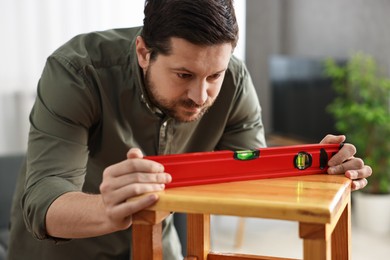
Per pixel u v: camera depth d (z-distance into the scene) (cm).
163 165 97
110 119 134
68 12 432
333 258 111
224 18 106
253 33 499
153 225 96
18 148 438
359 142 375
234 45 112
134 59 130
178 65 107
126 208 91
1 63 427
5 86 430
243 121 154
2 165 306
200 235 119
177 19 105
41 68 433
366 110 364
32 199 115
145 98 130
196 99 111
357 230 381
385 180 376
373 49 416
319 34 462
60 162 122
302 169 107
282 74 450
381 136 374
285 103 449
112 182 94
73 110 126
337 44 446
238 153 102
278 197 89
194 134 150
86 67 129
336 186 97
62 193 113
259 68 501
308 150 108
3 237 278
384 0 404
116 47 135
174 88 112
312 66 418
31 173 122
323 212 83
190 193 92
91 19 435
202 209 89
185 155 98
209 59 107
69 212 107
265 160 104
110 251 155
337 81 398
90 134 138
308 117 426
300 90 432
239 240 361
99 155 142
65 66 128
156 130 139
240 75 146
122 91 133
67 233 109
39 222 112
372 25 415
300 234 86
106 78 132
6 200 301
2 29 424
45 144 124
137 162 94
